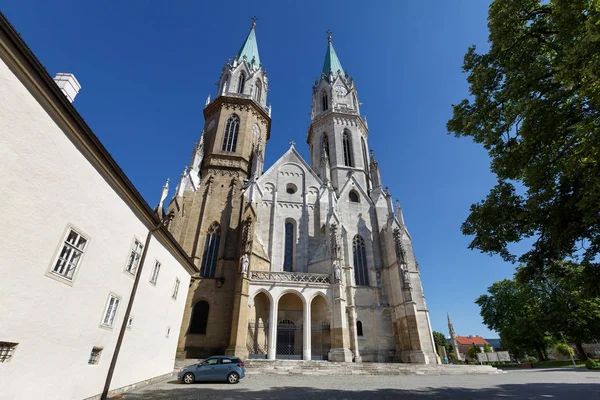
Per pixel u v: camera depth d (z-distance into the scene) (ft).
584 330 147.43
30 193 28.78
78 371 36.11
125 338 48.67
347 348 99.76
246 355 92.07
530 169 43.88
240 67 178.50
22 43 25.89
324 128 193.98
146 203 51.55
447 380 72.33
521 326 172.76
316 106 211.00
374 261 137.80
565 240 41.37
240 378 64.85
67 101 31.37
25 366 28.17
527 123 41.63
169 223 115.03
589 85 31.48
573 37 34.83
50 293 31.45
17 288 27.35
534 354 232.53
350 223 146.92
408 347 113.29
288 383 63.31
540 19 43.24
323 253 127.54
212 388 55.21
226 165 139.44
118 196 44.65
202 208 126.52
